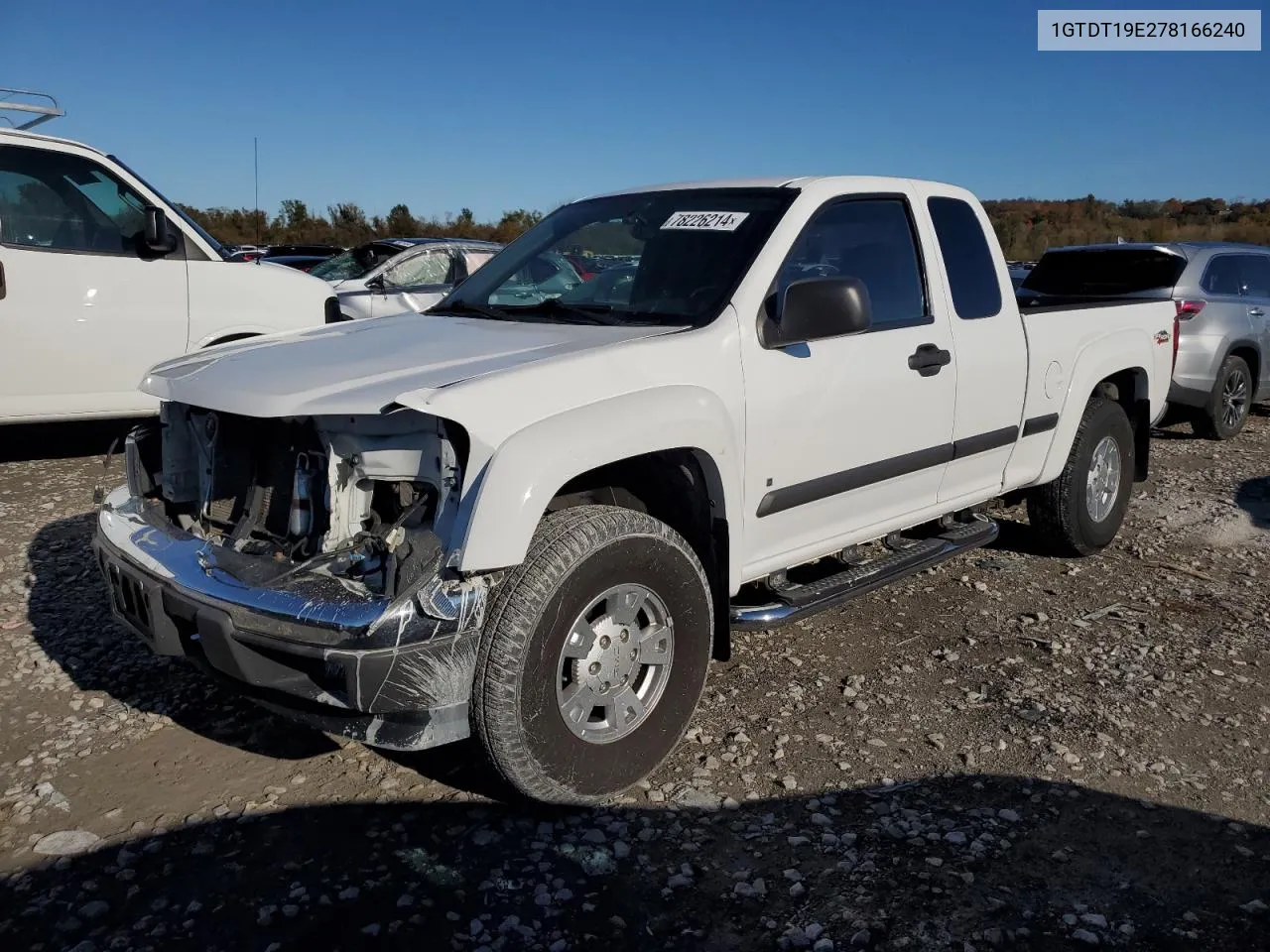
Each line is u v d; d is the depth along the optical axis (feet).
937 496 14.89
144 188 23.59
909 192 14.30
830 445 12.48
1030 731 12.03
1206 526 21.12
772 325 11.75
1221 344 30.78
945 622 15.44
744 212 12.84
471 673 8.97
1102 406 18.06
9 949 8.32
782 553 12.50
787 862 9.53
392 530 9.04
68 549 18.07
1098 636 14.98
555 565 9.27
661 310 12.03
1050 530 18.04
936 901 8.99
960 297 14.70
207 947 8.36
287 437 9.86
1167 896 9.11
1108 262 32.17
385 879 9.23
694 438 10.52
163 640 10.01
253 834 9.88
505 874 9.32
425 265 37.86
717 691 13.00
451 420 8.85
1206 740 11.92
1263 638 14.97
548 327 12.10
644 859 9.57
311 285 26.21
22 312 21.81
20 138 21.83
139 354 23.40
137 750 11.43
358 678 8.55
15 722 12.01
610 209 14.48
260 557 9.70
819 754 11.47
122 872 9.30
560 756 9.60
